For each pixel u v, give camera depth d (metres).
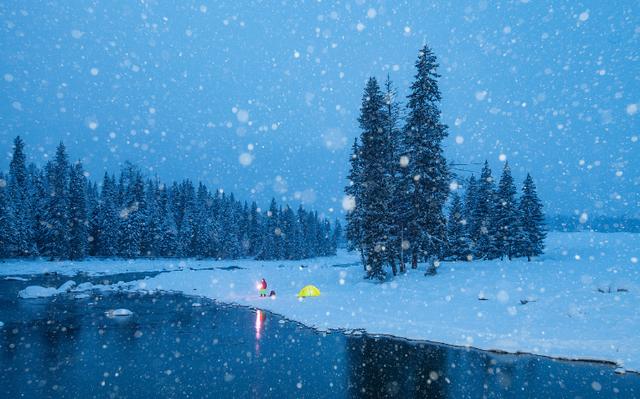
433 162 28.88
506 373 12.35
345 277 35.44
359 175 32.78
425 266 34.06
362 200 31.72
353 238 36.78
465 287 24.38
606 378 11.73
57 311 23.42
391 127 33.31
